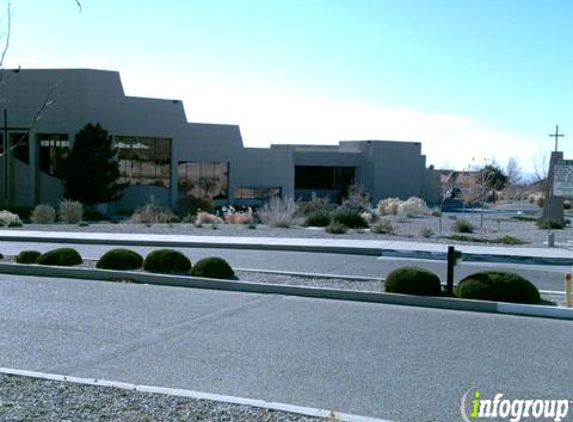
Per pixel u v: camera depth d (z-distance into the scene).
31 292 12.04
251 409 5.80
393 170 65.50
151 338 8.70
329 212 28.89
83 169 37.41
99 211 38.75
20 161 40.69
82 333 8.92
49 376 6.71
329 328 9.42
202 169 45.84
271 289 12.41
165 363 7.54
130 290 12.44
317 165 64.69
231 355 7.91
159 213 31.17
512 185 66.62
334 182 66.44
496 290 11.13
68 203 30.00
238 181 48.25
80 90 39.97
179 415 5.57
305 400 6.31
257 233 23.48
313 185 66.19
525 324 9.87
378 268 15.84
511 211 48.47
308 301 11.57
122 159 41.91
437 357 7.91
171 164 43.91
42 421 5.30
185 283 13.06
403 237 22.64
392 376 7.11
